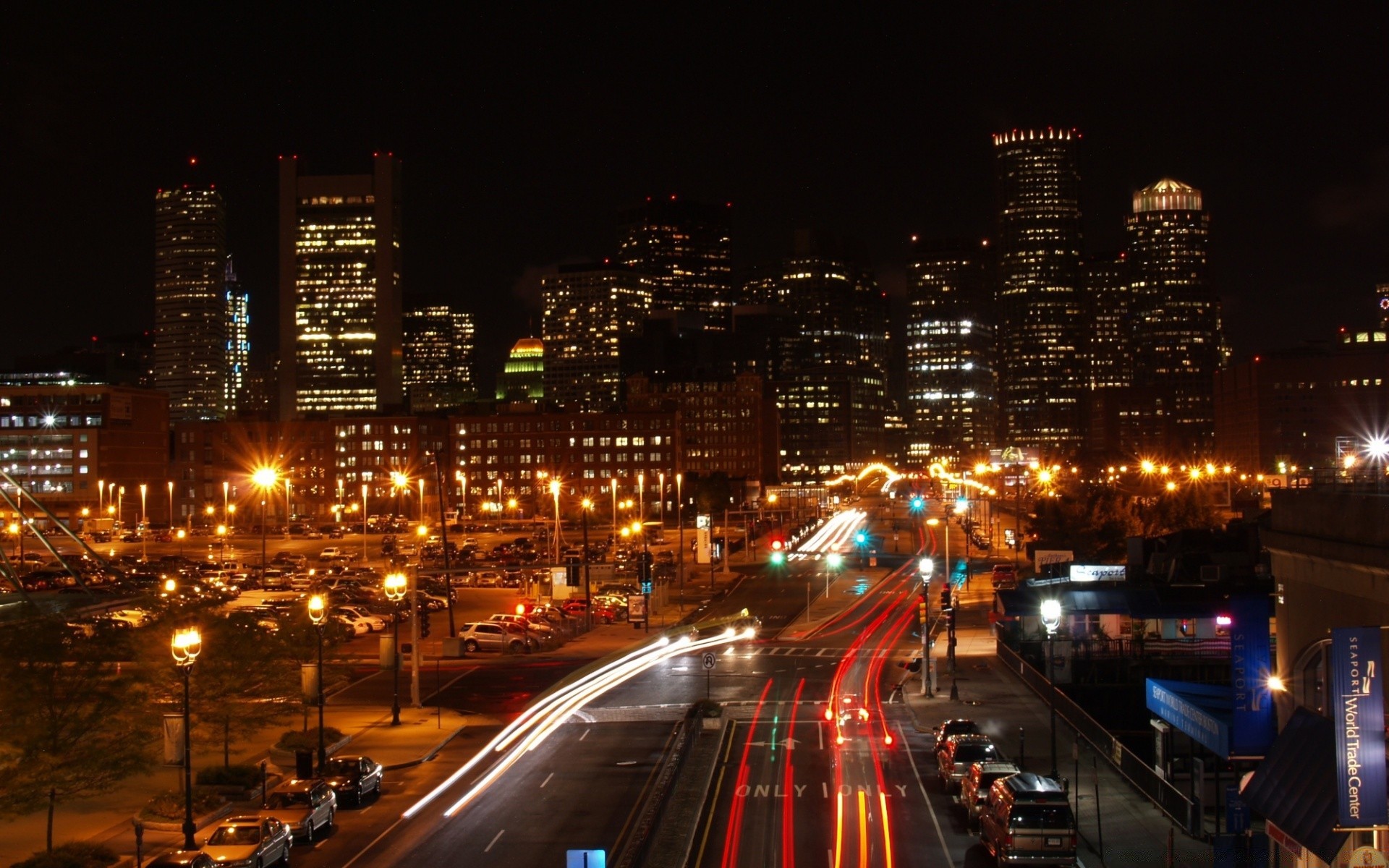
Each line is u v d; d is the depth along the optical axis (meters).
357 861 45.00
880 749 63.62
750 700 78.31
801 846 46.47
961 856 45.09
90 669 49.81
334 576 149.88
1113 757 58.62
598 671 91.81
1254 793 39.75
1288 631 49.28
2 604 106.81
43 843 48.62
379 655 96.25
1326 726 38.31
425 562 173.75
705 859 44.69
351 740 66.50
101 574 149.75
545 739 67.56
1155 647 94.12
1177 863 43.66
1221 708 48.62
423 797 55.09
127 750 49.06
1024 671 83.75
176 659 47.47
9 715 45.38
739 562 191.50
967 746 54.47
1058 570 123.88
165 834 49.38
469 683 87.00
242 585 144.75
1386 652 40.06
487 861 44.81
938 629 114.50
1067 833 41.91
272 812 47.53
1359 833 34.41
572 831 48.78
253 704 63.00
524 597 138.88
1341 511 44.56
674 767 57.69
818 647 104.19
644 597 118.44
